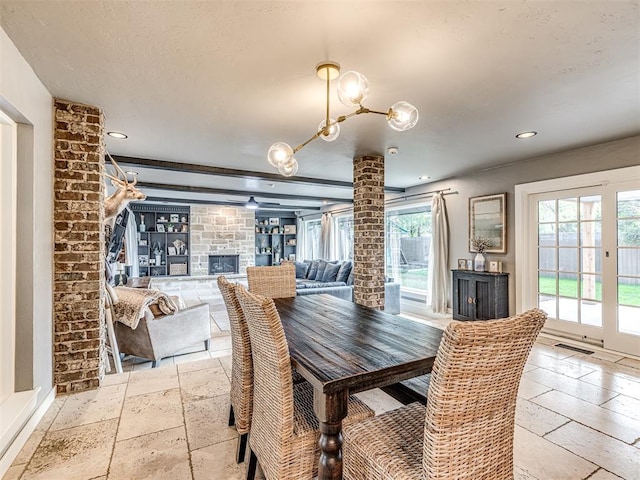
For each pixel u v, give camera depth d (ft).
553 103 8.38
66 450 6.11
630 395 8.46
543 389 8.79
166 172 16.17
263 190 22.66
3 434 5.56
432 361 4.90
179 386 8.77
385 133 10.68
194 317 12.79
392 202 22.56
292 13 5.01
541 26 5.34
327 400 4.23
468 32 5.50
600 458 6.05
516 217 14.67
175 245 31.73
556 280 13.60
